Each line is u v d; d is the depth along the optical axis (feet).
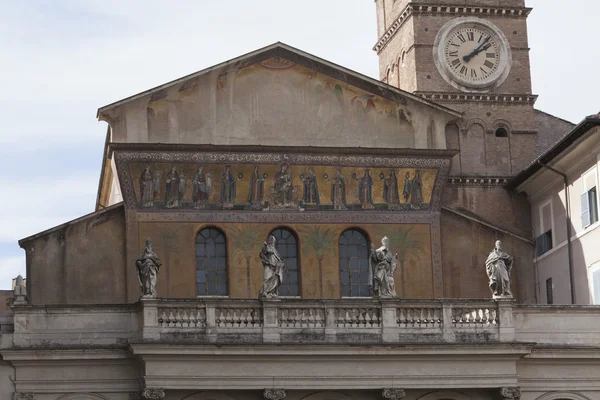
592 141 241.96
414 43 272.51
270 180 247.91
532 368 234.58
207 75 247.50
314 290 246.27
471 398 231.30
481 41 275.39
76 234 241.35
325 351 224.33
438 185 252.62
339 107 252.21
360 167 250.78
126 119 243.81
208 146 245.04
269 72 250.57
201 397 224.33
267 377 223.71
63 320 226.17
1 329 232.53
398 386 226.79
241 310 225.56
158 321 222.89
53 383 223.71
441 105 254.06
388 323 228.02
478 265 254.06
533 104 275.18
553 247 258.16
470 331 230.07
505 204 269.03
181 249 243.40
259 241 246.27
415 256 250.57
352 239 250.16
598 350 234.79
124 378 225.35
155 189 244.01
